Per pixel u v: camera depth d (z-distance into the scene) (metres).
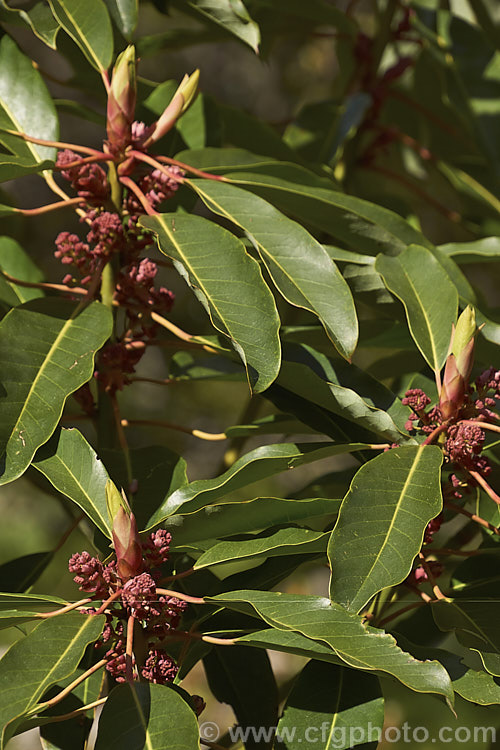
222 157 1.73
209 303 1.53
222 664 1.67
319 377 1.57
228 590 1.58
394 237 1.68
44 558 1.69
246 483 1.56
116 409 1.66
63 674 1.47
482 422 1.55
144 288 1.64
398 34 2.02
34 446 1.51
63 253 1.63
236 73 5.05
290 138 2.00
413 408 1.57
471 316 1.55
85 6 1.66
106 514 1.54
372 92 1.98
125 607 1.51
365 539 1.49
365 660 1.45
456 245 1.76
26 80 1.72
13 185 4.53
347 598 1.47
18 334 1.56
